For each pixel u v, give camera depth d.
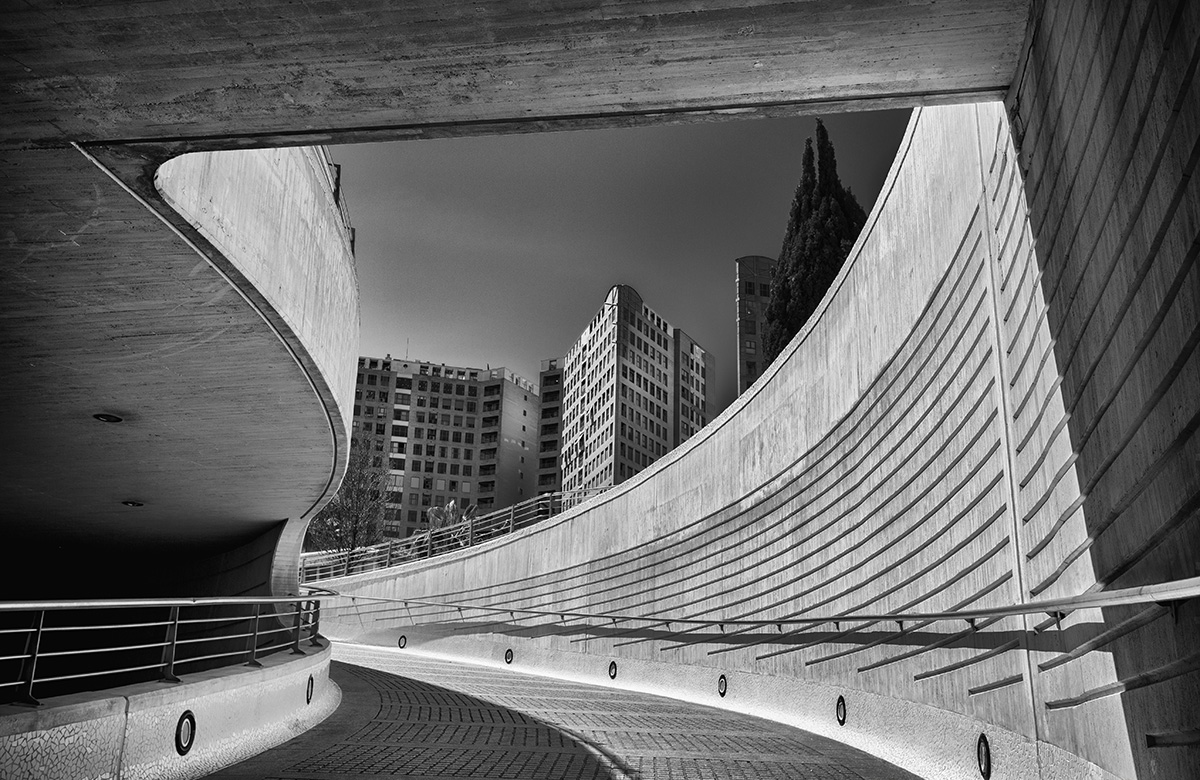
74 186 6.12
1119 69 3.94
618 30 5.09
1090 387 4.94
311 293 9.09
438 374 135.00
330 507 50.56
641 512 20.05
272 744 8.94
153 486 14.38
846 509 11.81
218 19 4.88
